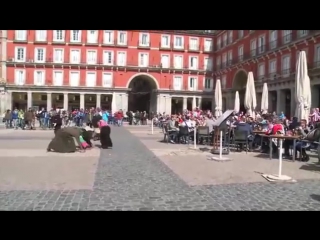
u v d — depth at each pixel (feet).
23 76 170.09
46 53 171.42
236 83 162.71
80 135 44.75
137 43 179.32
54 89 170.19
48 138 61.62
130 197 20.90
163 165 33.24
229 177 27.63
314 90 102.06
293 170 31.42
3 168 30.42
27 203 19.36
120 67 176.14
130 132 83.51
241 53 156.15
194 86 187.11
